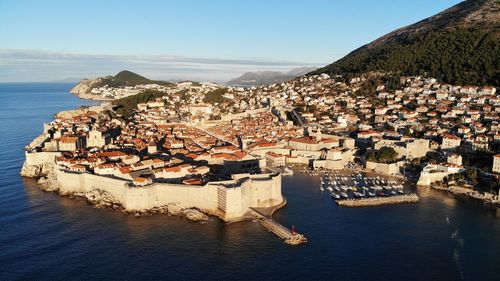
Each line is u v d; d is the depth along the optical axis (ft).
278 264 567.59
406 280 533.96
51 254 590.96
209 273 543.80
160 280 527.81
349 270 556.10
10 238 638.53
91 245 615.57
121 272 545.44
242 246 616.80
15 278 531.91
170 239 636.07
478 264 573.74
